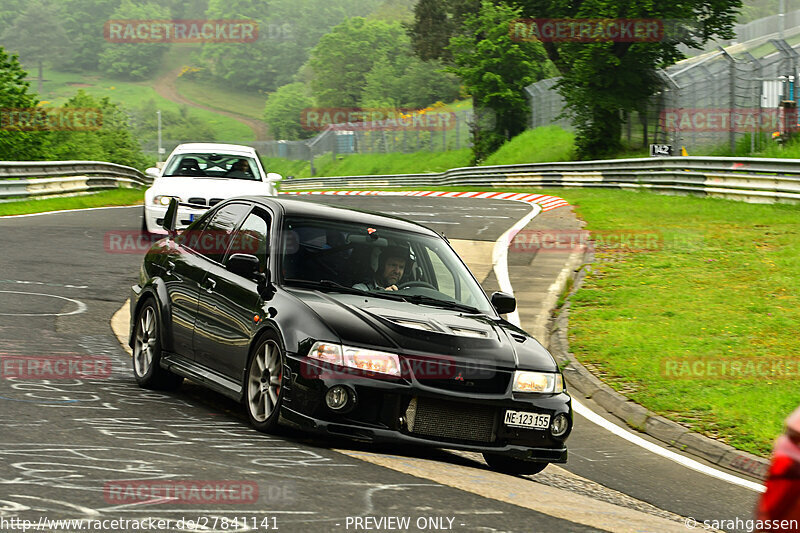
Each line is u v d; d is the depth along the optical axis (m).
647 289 33.03
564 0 117.12
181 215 34.47
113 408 14.08
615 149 113.88
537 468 14.23
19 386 15.16
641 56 108.94
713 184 61.34
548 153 129.62
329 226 15.41
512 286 34.19
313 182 175.75
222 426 13.45
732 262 37.16
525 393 13.17
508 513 9.87
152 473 10.07
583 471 15.50
